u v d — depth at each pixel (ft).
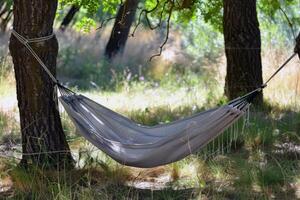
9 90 39.11
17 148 25.25
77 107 20.45
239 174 21.83
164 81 48.67
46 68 20.57
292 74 39.75
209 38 58.95
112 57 61.41
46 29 20.80
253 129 26.78
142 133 20.71
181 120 20.51
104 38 72.08
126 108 34.32
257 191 20.49
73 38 65.57
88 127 19.95
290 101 34.55
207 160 23.50
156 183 21.49
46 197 19.43
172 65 58.13
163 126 20.67
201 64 57.82
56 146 21.62
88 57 59.82
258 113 30.94
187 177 21.97
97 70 55.72
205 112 20.04
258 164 22.94
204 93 39.29
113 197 19.83
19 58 20.98
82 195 19.15
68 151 21.86
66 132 27.12
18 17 20.66
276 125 28.37
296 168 22.63
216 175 21.98
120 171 21.75
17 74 21.27
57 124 21.72
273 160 23.81
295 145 26.03
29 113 21.35
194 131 19.17
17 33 20.67
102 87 46.75
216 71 48.73
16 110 32.81
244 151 25.26
